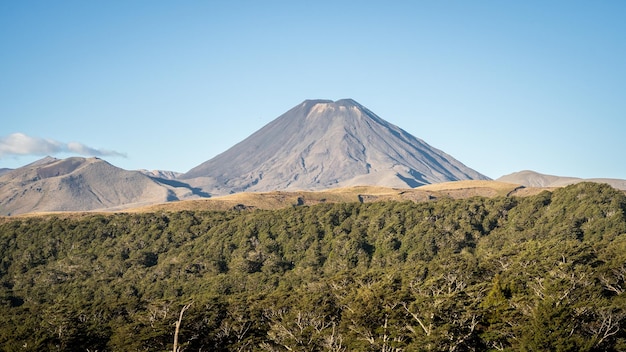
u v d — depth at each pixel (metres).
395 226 144.62
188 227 157.62
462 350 62.31
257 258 134.75
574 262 86.75
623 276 78.06
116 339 74.56
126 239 152.25
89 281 129.75
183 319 74.88
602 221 123.25
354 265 131.00
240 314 82.62
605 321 60.00
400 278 95.94
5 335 75.31
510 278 85.06
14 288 131.75
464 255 121.19
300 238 145.62
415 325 67.44
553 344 55.91
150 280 128.50
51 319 78.12
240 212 170.88
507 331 62.78
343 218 155.00
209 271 131.62
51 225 159.75
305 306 80.75
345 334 69.75
